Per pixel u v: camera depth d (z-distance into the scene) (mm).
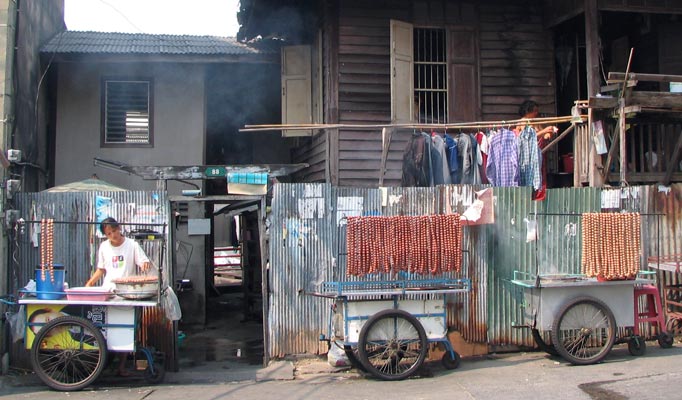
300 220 7922
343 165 10336
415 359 7129
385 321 6926
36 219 7633
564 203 8328
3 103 7723
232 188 7930
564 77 11688
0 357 7266
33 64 10047
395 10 10773
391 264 7008
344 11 10586
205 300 11523
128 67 11867
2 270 7293
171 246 7848
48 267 6629
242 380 7152
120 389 6711
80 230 7695
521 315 8219
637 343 7621
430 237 7113
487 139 8961
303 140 12570
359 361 7180
